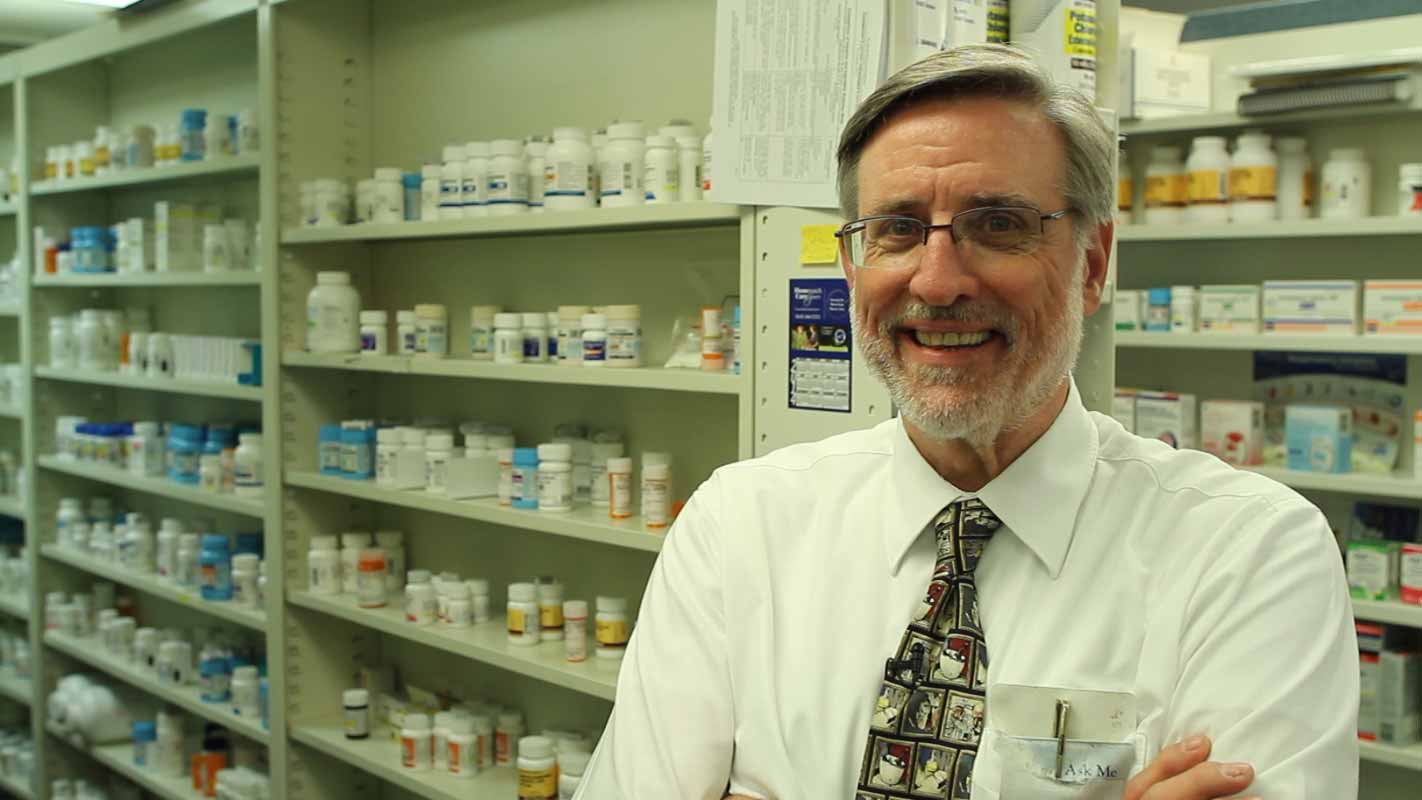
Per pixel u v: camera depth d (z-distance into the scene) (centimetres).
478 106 275
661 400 242
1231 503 104
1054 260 102
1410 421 275
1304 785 89
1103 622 103
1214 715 94
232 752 333
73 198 397
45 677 393
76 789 387
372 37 299
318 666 295
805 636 111
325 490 294
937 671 103
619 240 246
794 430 180
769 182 175
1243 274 298
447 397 287
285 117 285
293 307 288
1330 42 288
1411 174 260
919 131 101
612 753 117
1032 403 103
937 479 111
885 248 104
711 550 119
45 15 411
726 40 179
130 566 357
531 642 238
